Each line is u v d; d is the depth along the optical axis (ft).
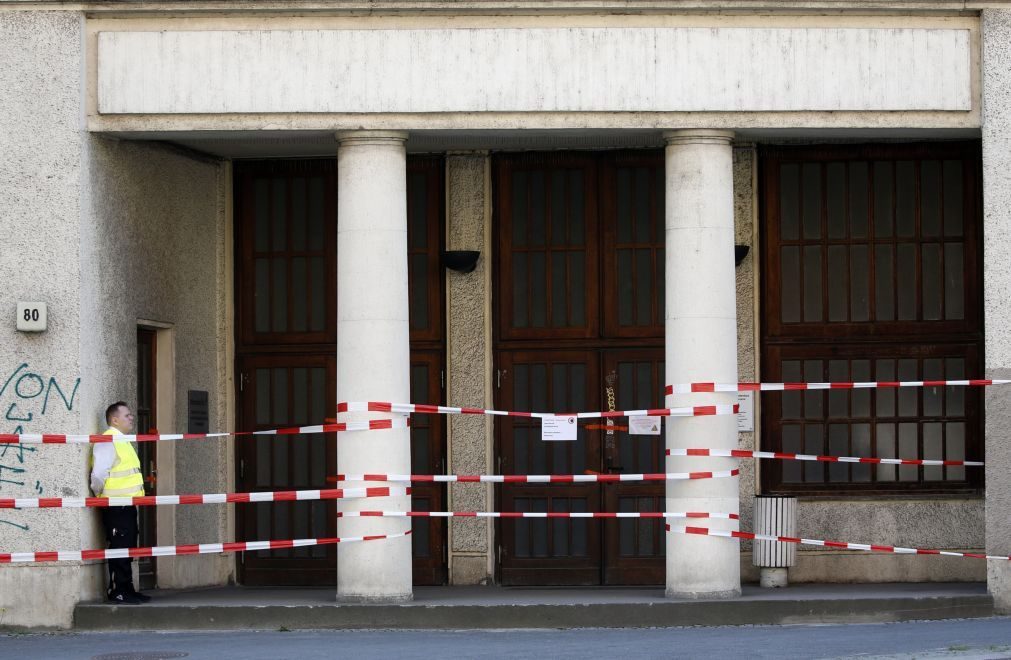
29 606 54.08
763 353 63.05
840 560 61.93
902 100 54.54
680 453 54.65
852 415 62.69
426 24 54.60
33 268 54.80
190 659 45.68
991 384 54.39
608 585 62.85
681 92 54.34
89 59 55.26
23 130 55.01
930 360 62.75
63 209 54.80
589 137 58.29
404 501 54.80
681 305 54.75
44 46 54.95
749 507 62.54
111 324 56.85
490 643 48.67
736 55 54.44
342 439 54.90
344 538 54.60
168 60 55.01
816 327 62.90
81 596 54.08
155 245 60.18
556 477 54.75
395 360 54.70
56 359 54.65
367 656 45.52
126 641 50.83
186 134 55.77
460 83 54.44
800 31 54.49
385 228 54.70
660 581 62.75
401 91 54.44
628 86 54.44
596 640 49.08
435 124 54.60
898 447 62.54
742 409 62.69
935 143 62.75
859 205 63.10
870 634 49.55
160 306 60.59
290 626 53.16
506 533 63.36
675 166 54.95
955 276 62.75
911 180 63.05
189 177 62.90
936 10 54.49
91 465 55.26
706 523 54.34
